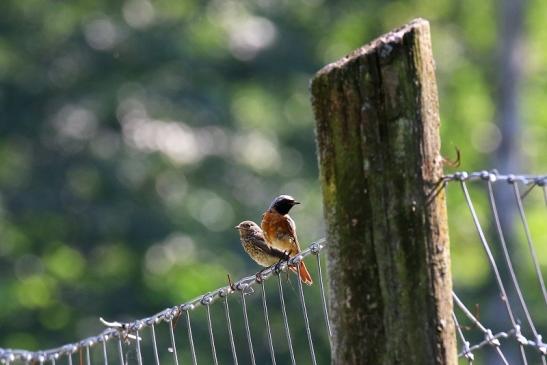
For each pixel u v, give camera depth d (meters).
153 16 26.39
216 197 25.97
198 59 26.23
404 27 5.20
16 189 25.00
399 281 5.06
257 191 26.55
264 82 27.41
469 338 21.27
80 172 25.33
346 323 5.14
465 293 23.77
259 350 22.70
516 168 26.33
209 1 27.09
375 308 5.09
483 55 28.59
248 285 6.46
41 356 6.59
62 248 25.14
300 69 27.47
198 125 25.88
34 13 25.73
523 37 26.64
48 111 25.45
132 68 25.86
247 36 27.42
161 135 25.98
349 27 28.77
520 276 23.94
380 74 5.09
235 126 26.25
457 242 25.48
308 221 26.97
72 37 25.66
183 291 24.66
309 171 27.44
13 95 25.30
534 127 28.08
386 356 5.07
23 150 25.38
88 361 6.59
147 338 22.12
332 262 5.18
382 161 5.08
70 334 24.61
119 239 24.98
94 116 25.56
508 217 24.89
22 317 24.44
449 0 28.91
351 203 5.12
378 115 5.09
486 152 28.11
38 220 25.06
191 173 25.98
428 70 5.12
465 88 28.78
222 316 22.91
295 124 27.62
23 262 24.97
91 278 24.91
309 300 22.56
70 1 26.02
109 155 25.30
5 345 24.16
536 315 22.98
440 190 5.12
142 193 25.33
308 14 28.05
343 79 5.13
